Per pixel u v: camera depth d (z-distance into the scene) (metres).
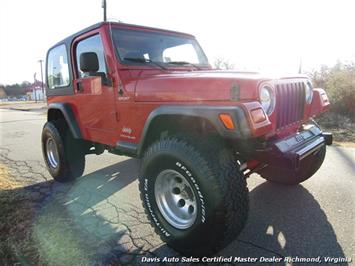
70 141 4.19
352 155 5.06
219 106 2.20
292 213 3.07
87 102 3.59
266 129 2.15
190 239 2.37
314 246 2.50
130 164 5.21
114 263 2.39
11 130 10.52
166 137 2.54
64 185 4.21
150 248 2.60
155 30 3.67
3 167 5.29
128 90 2.94
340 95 9.37
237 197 2.21
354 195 3.44
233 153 2.39
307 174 3.56
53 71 4.33
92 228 2.94
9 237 2.75
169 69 3.42
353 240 2.56
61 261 2.41
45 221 3.07
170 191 2.62
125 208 3.40
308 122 3.33
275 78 2.50
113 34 3.23
